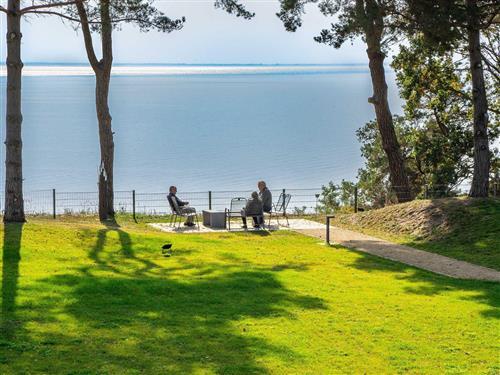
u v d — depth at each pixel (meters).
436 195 39.50
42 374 11.54
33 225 23.78
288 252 24.19
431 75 39.44
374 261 22.95
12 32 23.62
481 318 15.96
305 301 17.14
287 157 79.56
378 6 29.33
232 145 92.69
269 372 12.09
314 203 51.25
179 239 25.19
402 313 16.28
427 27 28.09
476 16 27.72
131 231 25.78
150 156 80.62
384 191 42.47
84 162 74.88
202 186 59.28
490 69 38.91
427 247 25.50
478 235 25.44
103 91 30.84
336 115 147.38
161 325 14.59
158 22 30.53
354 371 12.38
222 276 19.62
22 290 16.66
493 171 40.84
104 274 19.08
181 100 198.00
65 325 14.28
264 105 179.88
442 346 13.95
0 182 60.28
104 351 12.81
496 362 13.06
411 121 42.34
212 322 14.97
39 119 132.50
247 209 28.44
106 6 29.50
